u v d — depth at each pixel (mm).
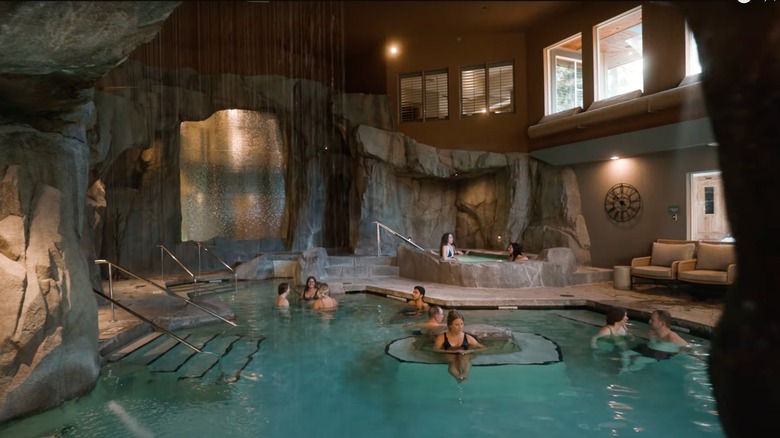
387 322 8359
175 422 4484
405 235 15695
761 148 882
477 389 5133
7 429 4254
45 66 3486
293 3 13375
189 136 19250
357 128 15086
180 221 15898
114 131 10516
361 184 15336
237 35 15500
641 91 10609
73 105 4805
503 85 14719
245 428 4359
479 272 10594
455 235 16359
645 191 10992
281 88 16031
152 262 14805
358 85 17109
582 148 12203
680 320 7020
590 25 11977
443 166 14953
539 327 7648
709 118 960
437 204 16344
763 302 932
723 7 892
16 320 4340
